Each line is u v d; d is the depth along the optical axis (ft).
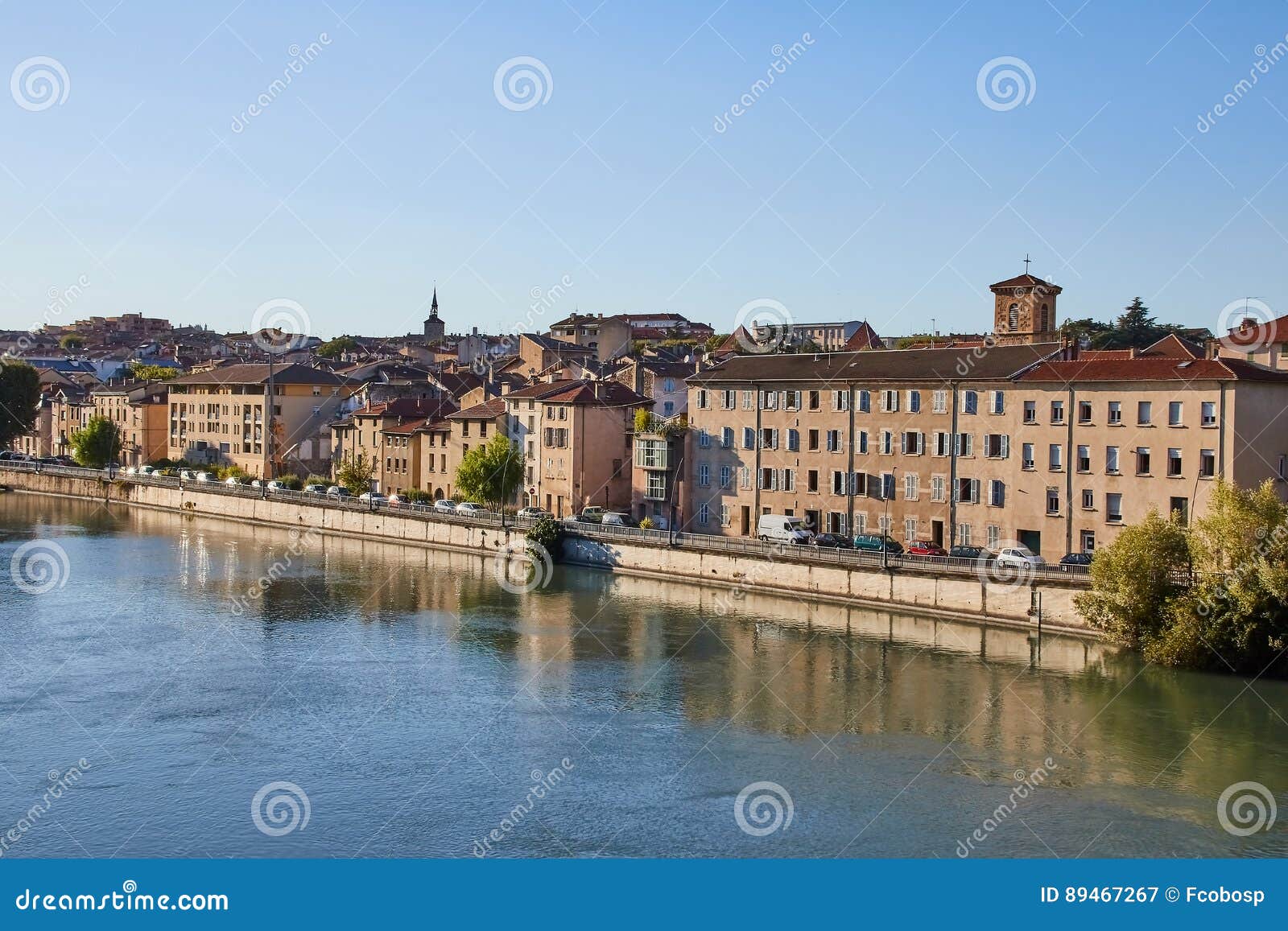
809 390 426.92
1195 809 213.46
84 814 212.84
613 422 524.52
